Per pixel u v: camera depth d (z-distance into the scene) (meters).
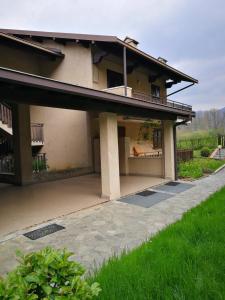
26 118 8.84
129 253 3.15
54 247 3.64
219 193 6.45
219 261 2.75
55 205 5.90
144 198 6.46
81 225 4.54
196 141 23.80
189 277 2.45
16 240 3.94
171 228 3.99
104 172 6.38
